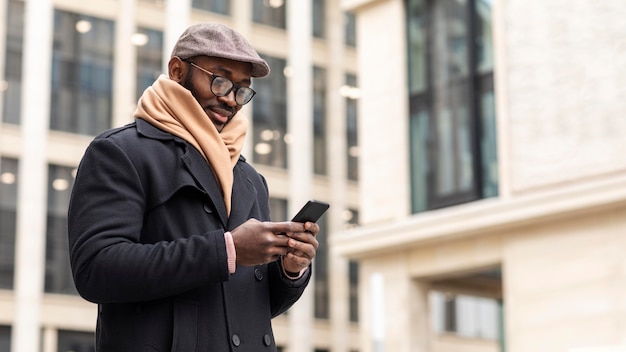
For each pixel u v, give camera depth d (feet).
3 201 92.94
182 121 9.97
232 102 10.10
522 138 57.06
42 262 92.94
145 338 9.31
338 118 111.24
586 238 54.60
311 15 111.86
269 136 106.22
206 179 9.87
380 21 66.18
